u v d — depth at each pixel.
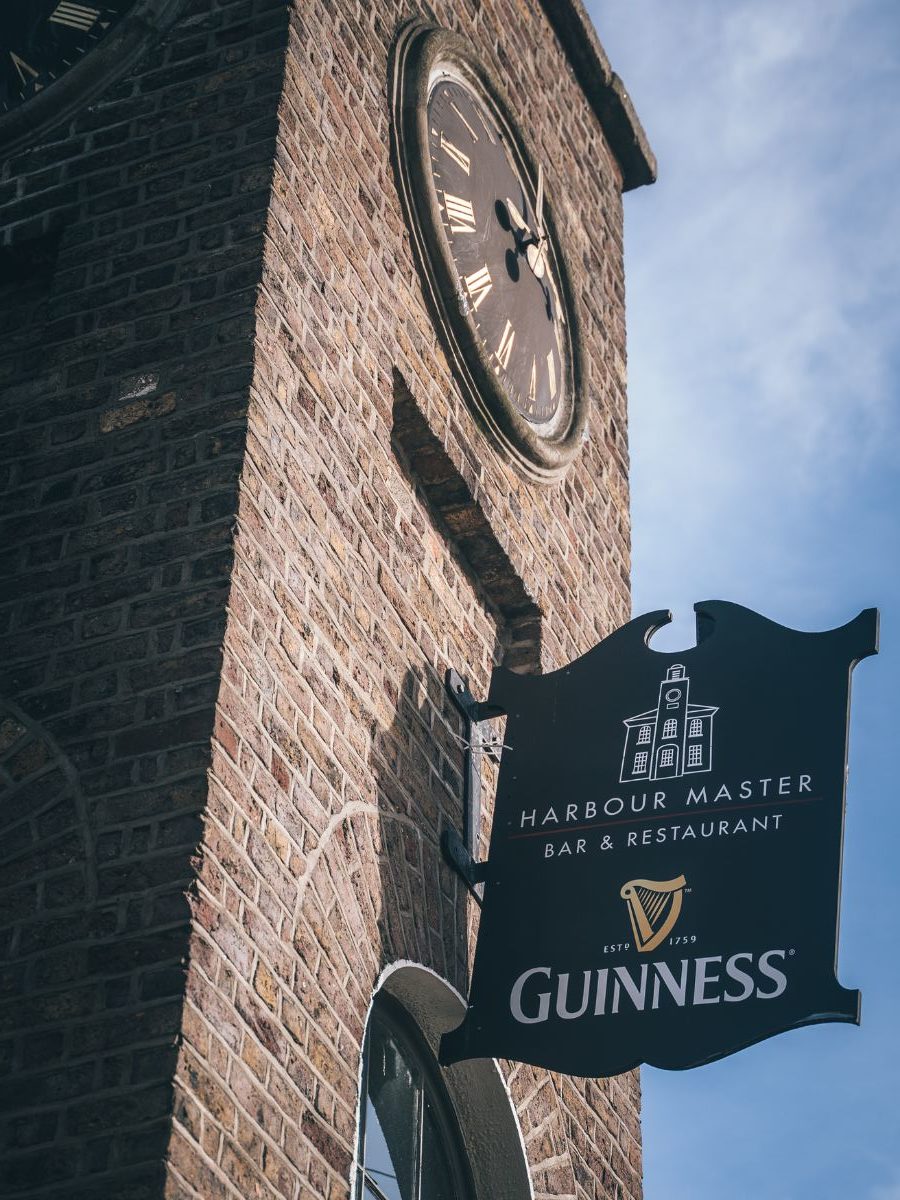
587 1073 5.84
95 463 6.21
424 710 7.07
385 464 7.27
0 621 5.87
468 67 9.07
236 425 6.17
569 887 6.32
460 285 8.21
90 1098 4.73
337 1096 5.52
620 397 10.23
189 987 4.91
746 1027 5.76
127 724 5.48
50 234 7.05
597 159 10.97
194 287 6.66
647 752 6.62
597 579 9.05
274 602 6.02
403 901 6.38
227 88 7.33
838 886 6.01
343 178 7.53
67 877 5.18
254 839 5.46
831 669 6.61
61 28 7.83
